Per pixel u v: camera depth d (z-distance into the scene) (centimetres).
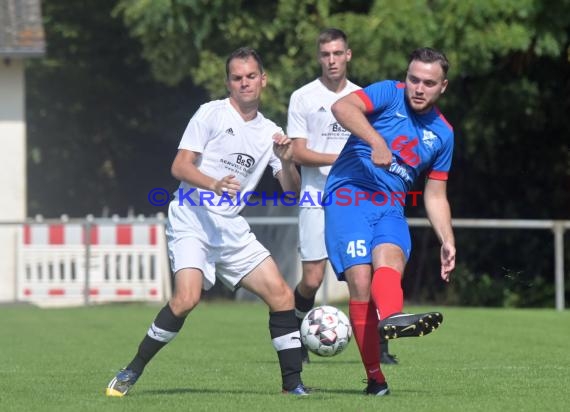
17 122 7719
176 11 7394
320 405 2608
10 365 3812
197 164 2898
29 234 7212
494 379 3275
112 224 7169
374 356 2816
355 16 6725
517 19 6619
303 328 3091
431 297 8019
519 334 4916
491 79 7219
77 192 11644
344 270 2745
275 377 3394
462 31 6538
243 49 2880
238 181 2833
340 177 2767
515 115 7269
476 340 4650
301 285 3912
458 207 8175
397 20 6550
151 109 11288
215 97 7581
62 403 2703
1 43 7500
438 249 7994
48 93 11244
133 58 11025
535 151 7962
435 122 2752
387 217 2731
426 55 2672
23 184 7731
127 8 7819
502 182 8100
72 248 7194
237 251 2900
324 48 3803
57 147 11488
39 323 5684
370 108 2695
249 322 5644
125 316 6100
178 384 3209
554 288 7800
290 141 2834
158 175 11575
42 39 7619
